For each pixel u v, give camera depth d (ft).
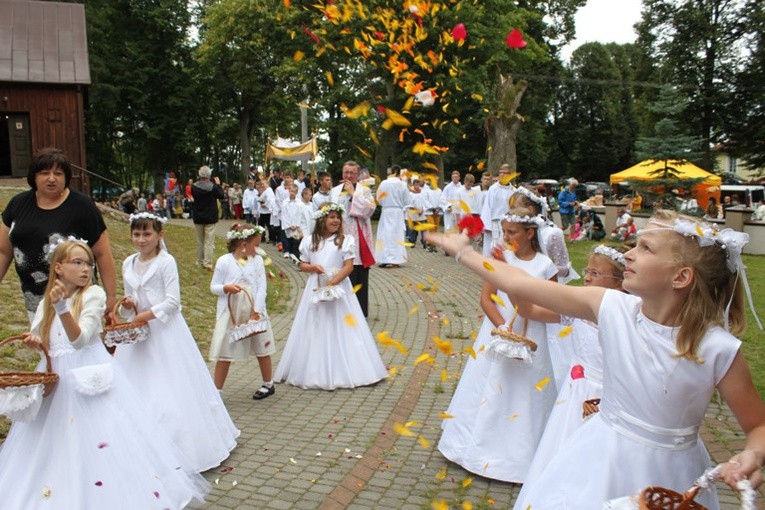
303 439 16.03
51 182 13.17
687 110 116.37
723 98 115.65
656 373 6.89
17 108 71.00
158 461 11.10
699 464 7.11
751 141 115.03
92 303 11.18
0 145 88.63
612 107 192.13
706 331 6.73
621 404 7.18
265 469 14.28
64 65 72.95
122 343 13.55
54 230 13.28
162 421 13.51
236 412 18.07
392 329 28.12
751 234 58.90
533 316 11.62
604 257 11.05
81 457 10.21
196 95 136.98
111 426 10.58
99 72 112.47
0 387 9.74
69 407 10.50
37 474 10.21
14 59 71.77
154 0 131.54
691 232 6.75
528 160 160.66
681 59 121.60
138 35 132.26
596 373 10.92
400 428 10.75
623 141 192.13
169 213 103.65
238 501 12.78
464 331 27.68
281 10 100.07
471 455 13.75
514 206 15.12
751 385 6.72
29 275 13.44
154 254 14.56
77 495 9.94
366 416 17.70
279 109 134.10
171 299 14.11
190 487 11.62
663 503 6.29
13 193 52.11
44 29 76.18
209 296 35.09
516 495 12.85
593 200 73.36
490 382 13.80
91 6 117.70
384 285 39.24
